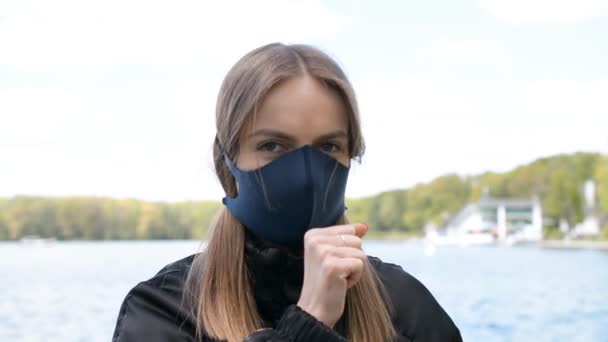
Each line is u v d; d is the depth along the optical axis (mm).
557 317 17938
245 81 1438
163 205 68062
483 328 16500
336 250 1326
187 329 1501
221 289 1526
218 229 1577
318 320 1296
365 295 1606
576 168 87125
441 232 84688
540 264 43312
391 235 85000
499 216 86750
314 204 1403
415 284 1738
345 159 1484
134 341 1473
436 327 1671
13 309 20062
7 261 44281
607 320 17141
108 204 69500
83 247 64188
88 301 21969
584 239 83812
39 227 68875
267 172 1402
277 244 1502
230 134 1460
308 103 1411
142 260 42688
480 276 33094
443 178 87625
